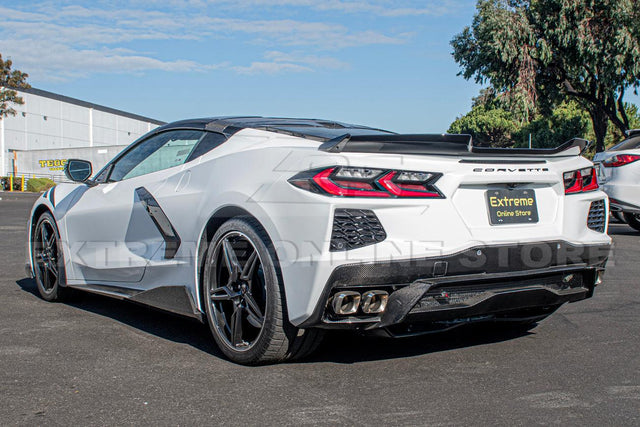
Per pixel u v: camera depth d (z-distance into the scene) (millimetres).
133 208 3584
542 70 23641
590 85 24703
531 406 2318
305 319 2533
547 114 25000
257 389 2502
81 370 2754
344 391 2480
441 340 3291
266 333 2678
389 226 2533
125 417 2209
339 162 2500
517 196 2875
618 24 21312
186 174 3305
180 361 2893
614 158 8000
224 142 3254
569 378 2648
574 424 2146
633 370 2760
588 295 3107
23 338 3307
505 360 2916
